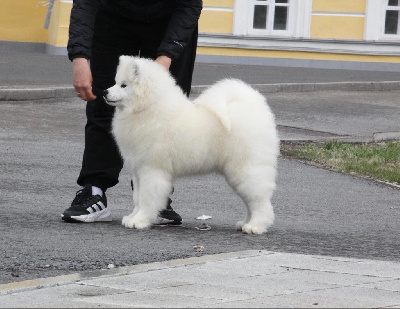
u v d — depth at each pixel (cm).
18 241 726
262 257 668
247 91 793
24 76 2295
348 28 3344
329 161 1392
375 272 635
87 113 845
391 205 1071
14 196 959
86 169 839
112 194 1019
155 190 781
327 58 3344
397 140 1752
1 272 620
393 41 3359
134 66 755
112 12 818
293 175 1260
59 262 655
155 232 790
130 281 577
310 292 561
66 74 2419
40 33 3353
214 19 3256
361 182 1246
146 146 770
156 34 828
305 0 3303
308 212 982
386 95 2573
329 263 660
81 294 542
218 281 583
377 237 846
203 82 2388
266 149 783
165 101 766
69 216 817
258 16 3303
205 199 1019
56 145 1385
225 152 778
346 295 558
